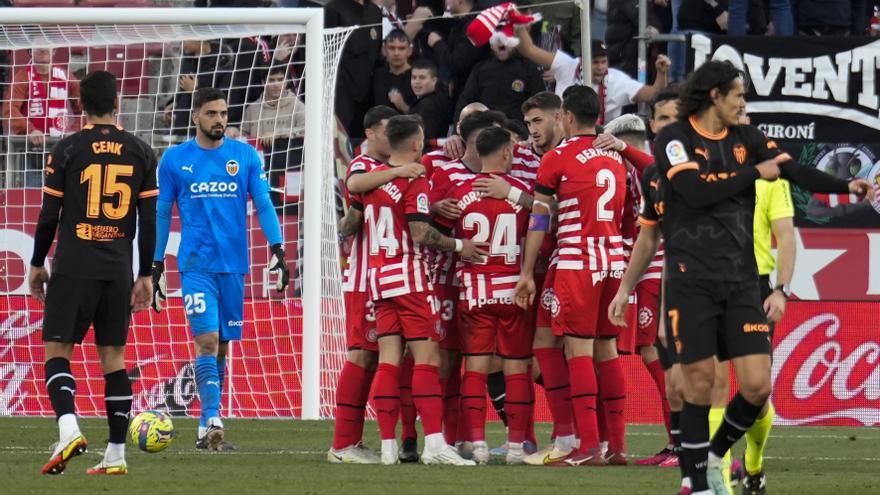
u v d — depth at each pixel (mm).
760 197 21125
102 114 23031
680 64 46562
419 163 25734
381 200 25562
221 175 30188
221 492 20234
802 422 38094
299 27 38500
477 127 26922
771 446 31547
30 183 42438
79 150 22625
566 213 25594
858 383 37969
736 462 21891
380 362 25953
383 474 23406
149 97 44625
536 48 46281
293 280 41375
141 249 23234
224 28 39062
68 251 22500
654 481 22531
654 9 47938
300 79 40688
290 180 42344
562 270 25562
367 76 48812
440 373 27797
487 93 45875
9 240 41375
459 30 48219
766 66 43844
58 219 22797
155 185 23359
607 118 45812
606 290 25938
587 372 25703
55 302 22469
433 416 25750
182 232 30188
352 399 26375
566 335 25703
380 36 49094
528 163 28141
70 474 22969
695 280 17906
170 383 39500
